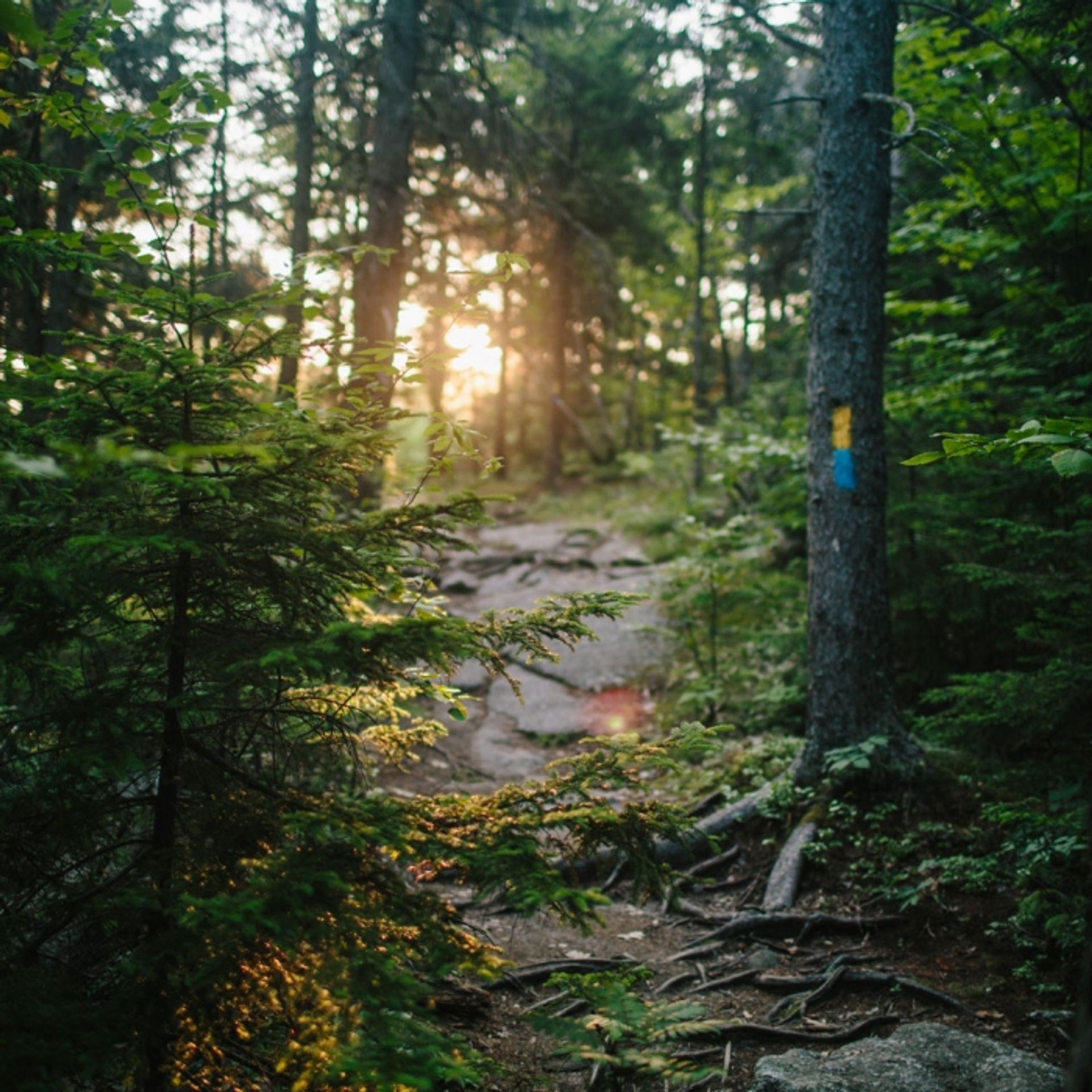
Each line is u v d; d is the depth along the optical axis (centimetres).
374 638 206
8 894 226
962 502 640
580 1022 214
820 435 571
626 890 513
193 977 188
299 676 231
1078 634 479
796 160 1498
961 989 384
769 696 724
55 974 221
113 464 207
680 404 2447
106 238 239
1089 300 678
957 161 735
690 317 2308
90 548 191
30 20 114
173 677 231
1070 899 402
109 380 203
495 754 752
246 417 239
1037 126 690
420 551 299
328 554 228
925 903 446
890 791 532
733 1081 333
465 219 1141
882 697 557
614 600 255
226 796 238
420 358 259
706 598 816
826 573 565
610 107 1521
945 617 686
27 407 258
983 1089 297
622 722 818
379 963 187
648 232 1803
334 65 856
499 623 250
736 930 453
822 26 584
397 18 926
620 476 2284
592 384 2416
